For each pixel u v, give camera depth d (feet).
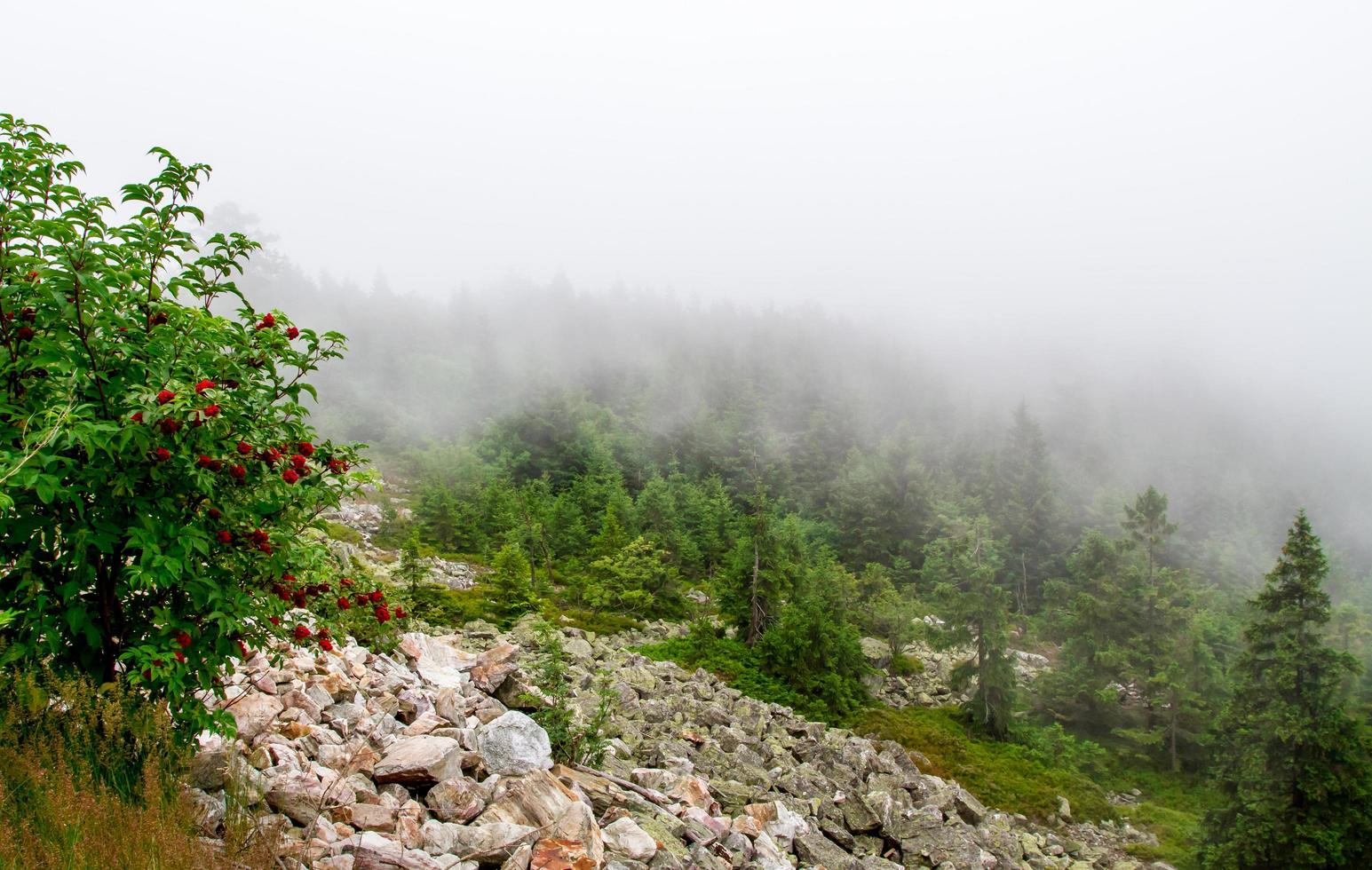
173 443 13.30
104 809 11.48
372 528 170.30
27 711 13.03
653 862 21.13
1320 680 66.03
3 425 12.56
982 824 57.41
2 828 10.02
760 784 43.39
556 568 155.02
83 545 12.68
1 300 12.78
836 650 95.71
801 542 153.07
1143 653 109.50
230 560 15.33
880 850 40.55
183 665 14.20
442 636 73.05
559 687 36.14
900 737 87.76
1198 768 99.66
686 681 77.25
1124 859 67.56
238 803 14.52
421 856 16.39
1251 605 72.02
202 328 14.49
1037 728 105.19
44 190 13.71
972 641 106.93
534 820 19.80
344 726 24.09
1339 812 61.62
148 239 14.93
